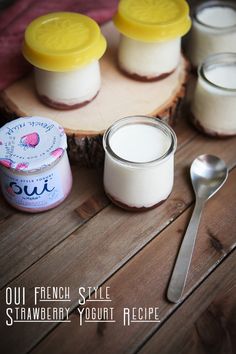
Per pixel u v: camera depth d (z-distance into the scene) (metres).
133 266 0.44
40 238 0.46
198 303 0.41
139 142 0.47
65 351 0.39
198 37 0.59
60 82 0.48
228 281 0.43
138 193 0.46
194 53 0.60
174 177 0.51
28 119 0.47
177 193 0.50
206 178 0.50
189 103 0.58
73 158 0.51
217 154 0.53
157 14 0.50
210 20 0.60
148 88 0.53
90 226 0.47
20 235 0.47
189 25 0.51
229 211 0.48
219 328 0.40
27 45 0.47
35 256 0.45
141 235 0.46
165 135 0.47
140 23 0.49
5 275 0.44
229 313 0.41
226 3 0.61
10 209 0.49
